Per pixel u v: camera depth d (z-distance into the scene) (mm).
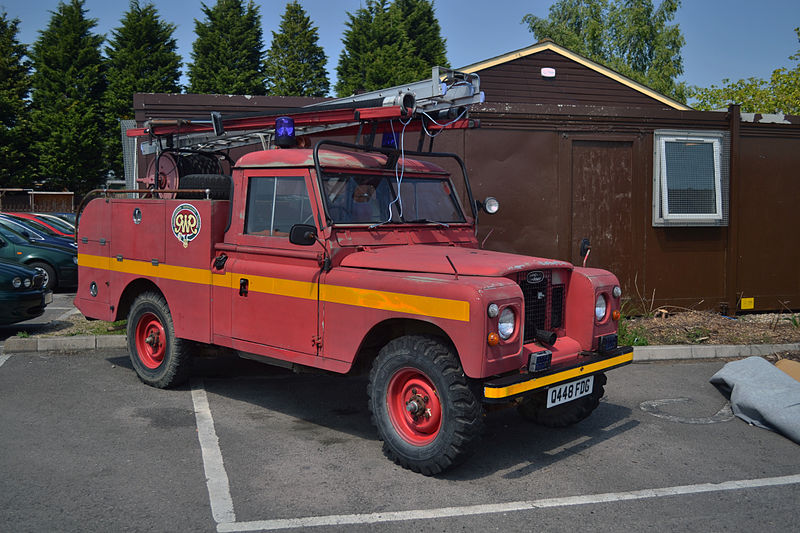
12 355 7566
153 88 41250
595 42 43438
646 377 7090
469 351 3980
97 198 6926
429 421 4324
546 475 4398
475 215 6066
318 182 4910
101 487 4047
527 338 4629
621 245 9734
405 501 3932
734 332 8797
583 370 4582
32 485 4051
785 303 10391
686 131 9703
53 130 39156
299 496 3977
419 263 4523
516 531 3570
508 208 9383
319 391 6449
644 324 9133
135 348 6496
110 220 6719
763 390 5762
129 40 42750
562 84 18531
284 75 46781
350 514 3740
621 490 4152
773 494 4117
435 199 5832
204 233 5688
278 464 4500
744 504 3961
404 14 49938
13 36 44031
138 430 5125
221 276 5574
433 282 4199
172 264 6000
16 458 4480
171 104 10031
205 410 5699
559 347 4770
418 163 5816
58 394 6055
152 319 6457
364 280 4555
